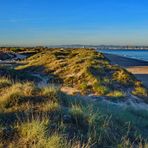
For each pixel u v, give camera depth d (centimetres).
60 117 754
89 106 904
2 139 620
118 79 2466
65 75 2828
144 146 727
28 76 2584
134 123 968
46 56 4634
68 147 601
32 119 689
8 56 7306
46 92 958
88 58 3778
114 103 1755
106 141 700
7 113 760
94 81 2286
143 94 2117
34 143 600
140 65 5597
